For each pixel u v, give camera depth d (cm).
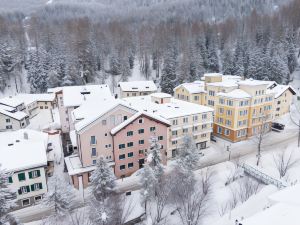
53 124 8138
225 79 8019
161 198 3956
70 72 10300
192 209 3559
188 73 10200
